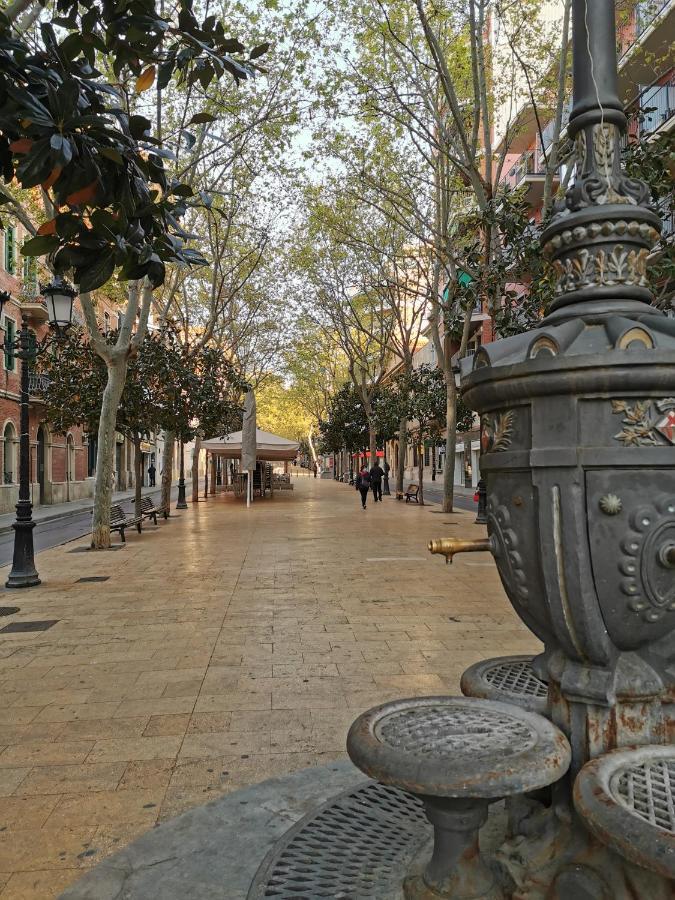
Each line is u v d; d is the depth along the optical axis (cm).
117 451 4253
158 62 317
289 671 542
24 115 226
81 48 274
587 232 223
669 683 208
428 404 2366
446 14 1103
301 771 346
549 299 823
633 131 1477
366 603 802
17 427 2725
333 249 2267
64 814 320
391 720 223
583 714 210
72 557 1227
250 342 3303
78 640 644
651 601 196
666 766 188
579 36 236
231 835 282
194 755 386
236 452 2916
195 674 536
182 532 1673
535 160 1998
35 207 1433
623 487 193
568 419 196
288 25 1260
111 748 396
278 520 2000
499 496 224
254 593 869
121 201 271
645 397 191
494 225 1002
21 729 426
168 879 251
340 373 4603
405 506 2598
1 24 248
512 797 233
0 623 720
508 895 206
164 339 1747
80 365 1634
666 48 1460
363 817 283
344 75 1283
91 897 241
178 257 299
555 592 202
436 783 180
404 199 1456
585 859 195
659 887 173
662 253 748
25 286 2686
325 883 234
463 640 634
